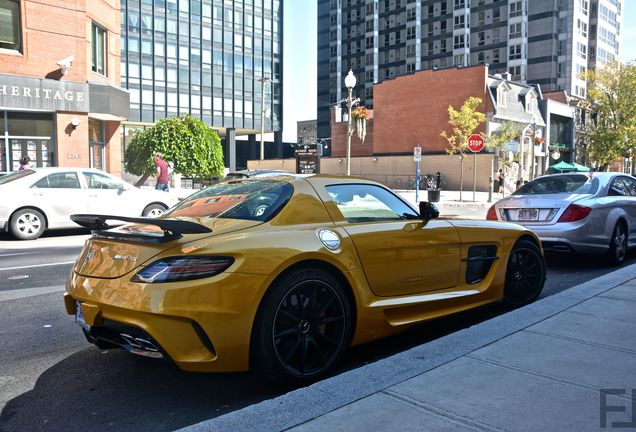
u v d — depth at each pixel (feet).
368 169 164.35
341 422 8.88
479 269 16.31
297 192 13.02
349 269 12.43
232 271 10.52
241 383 12.16
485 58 241.55
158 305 10.04
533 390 10.14
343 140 188.24
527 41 230.48
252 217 12.35
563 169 135.23
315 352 11.84
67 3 65.16
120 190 41.88
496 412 9.22
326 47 301.84
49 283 23.47
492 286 16.39
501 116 149.38
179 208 14.34
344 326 12.26
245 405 11.02
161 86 190.39
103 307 10.78
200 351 10.37
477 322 16.72
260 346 10.91
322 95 305.32
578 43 228.02
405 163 155.22
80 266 12.03
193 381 12.30
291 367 11.39
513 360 11.73
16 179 38.19
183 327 10.18
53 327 16.75
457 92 152.25
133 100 184.96
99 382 12.29
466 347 12.57
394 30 269.85
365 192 14.52
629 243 27.45
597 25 237.25
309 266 11.84
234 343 10.51
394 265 13.52
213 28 201.46
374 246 13.10
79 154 67.46
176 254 10.43
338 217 13.26
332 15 296.92
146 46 186.80
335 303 12.17
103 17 72.84
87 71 67.92
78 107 66.39
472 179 140.26
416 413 9.19
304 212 12.71
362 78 282.77
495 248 16.66
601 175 27.55
